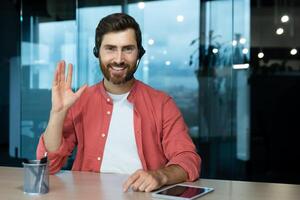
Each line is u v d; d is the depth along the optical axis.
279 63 3.83
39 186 1.05
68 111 1.39
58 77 1.31
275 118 3.90
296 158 3.90
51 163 1.32
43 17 4.17
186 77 3.96
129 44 1.32
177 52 3.94
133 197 1.01
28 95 4.27
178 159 1.28
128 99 1.45
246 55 3.87
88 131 1.45
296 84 3.82
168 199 0.99
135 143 1.42
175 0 3.89
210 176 4.04
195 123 4.00
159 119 1.43
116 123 1.44
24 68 4.25
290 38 3.79
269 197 1.02
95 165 1.43
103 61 1.36
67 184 1.16
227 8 3.84
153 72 3.99
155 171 1.15
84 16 4.06
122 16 1.34
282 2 3.78
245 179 4.00
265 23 3.81
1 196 1.03
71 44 4.11
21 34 4.22
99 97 1.47
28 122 4.30
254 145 3.96
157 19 3.94
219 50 3.88
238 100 3.92
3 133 4.37
